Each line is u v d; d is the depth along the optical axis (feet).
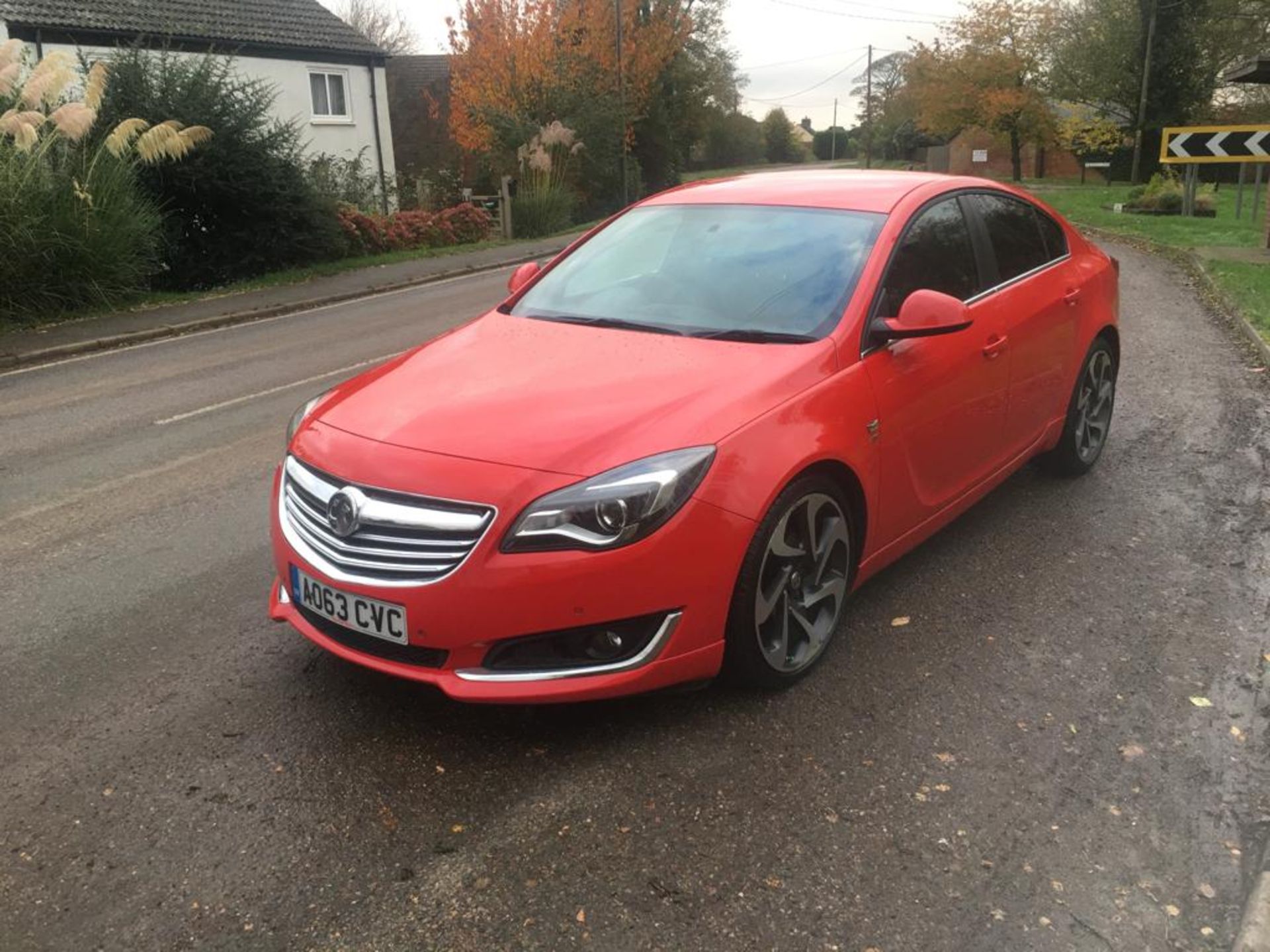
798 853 8.55
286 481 10.91
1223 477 17.57
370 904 8.05
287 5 84.48
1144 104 128.26
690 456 9.60
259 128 53.72
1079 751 9.93
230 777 9.69
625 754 9.93
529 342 12.25
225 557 15.26
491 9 100.73
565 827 8.89
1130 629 12.35
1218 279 38.52
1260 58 49.73
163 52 51.98
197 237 52.21
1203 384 24.02
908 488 12.34
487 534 9.20
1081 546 14.79
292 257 56.54
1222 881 8.21
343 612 9.86
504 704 9.61
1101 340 17.48
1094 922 7.80
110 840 8.84
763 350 11.32
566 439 9.69
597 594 9.22
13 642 12.59
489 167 94.94
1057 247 16.88
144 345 36.73
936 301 11.51
